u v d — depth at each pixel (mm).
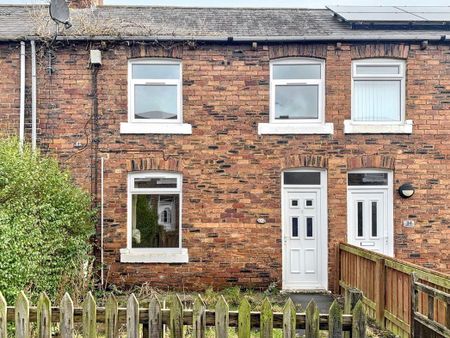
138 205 10773
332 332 4660
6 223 6867
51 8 10414
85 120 10641
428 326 6074
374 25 11406
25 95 10594
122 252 10492
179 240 10734
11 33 10719
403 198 10703
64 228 8938
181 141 10641
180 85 10852
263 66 10742
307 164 10648
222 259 10586
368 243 10773
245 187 10648
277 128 10664
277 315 4707
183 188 10617
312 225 10852
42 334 4637
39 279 7633
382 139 10711
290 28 11500
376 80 11008
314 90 11000
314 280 10797
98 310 4707
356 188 10836
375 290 8211
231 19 12352
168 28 11258
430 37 10586
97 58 10469
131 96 10828
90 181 10586
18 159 8266
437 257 10680
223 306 4656
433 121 10750
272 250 10625
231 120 10695
